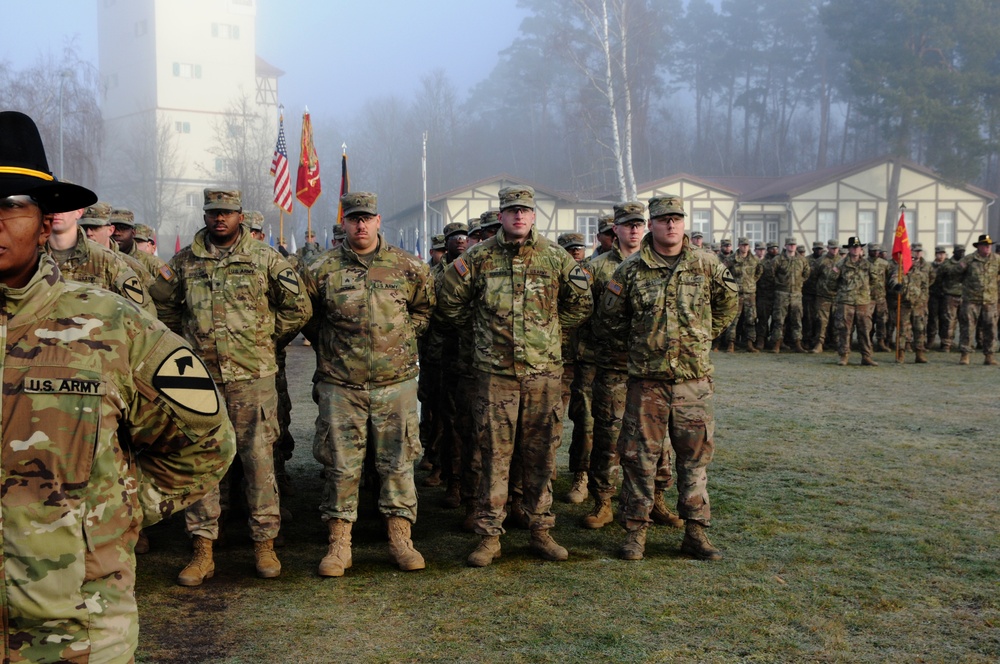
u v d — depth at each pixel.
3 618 1.84
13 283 1.92
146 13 68.75
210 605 4.47
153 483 2.21
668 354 5.18
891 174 38.38
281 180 12.73
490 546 5.17
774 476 7.15
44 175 1.93
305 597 4.59
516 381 5.18
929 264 18.09
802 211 38.16
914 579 4.79
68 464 1.88
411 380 5.21
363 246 5.18
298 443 8.65
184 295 5.09
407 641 4.00
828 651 3.87
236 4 70.25
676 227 5.23
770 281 17.77
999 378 13.15
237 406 4.96
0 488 1.83
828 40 69.56
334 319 5.10
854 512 6.12
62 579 1.86
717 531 5.70
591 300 5.50
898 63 41.31
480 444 5.21
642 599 4.52
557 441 5.29
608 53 34.81
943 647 3.92
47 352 1.90
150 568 5.09
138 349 2.04
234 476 6.02
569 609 4.39
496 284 5.23
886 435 8.81
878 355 16.62
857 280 14.78
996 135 41.06
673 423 5.23
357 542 5.66
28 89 45.44
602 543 5.58
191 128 69.44
